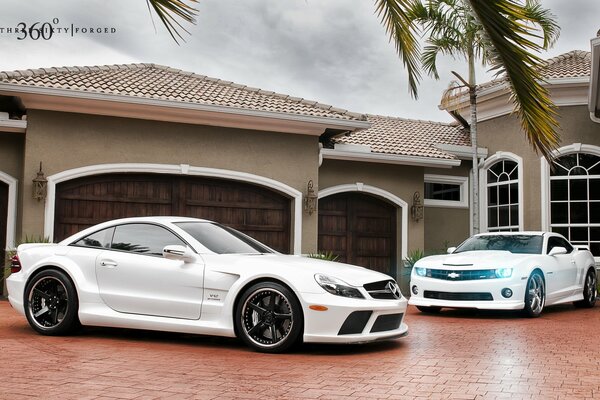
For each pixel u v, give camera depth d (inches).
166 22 209.6
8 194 518.3
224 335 269.1
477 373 227.5
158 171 538.0
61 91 493.4
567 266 474.9
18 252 314.0
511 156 705.6
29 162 502.3
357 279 270.5
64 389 192.4
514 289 411.2
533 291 421.7
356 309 259.4
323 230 652.1
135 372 218.8
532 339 318.7
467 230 741.3
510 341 310.7
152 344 280.2
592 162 660.1
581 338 324.5
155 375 214.4
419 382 211.0
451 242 730.8
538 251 460.4
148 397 184.2
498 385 208.1
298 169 588.1
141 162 534.9
